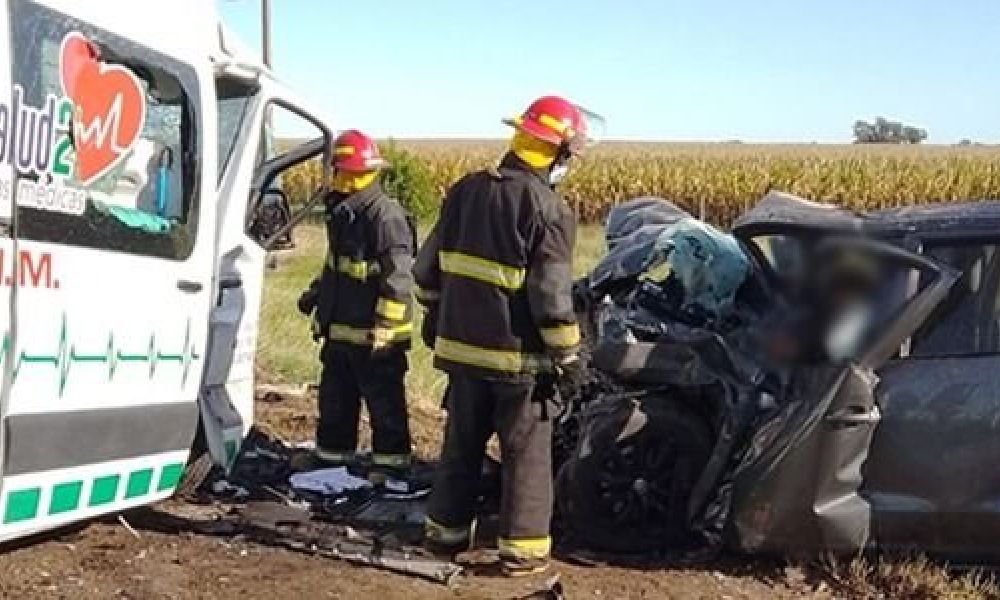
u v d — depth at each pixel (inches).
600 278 263.6
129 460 205.5
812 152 1868.8
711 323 256.5
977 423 230.7
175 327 212.5
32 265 179.8
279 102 261.3
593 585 222.8
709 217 1531.7
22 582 194.9
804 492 227.5
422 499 270.2
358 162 278.4
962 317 237.8
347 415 293.3
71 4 187.3
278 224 281.3
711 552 242.7
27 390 180.1
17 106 175.8
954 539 232.8
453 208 229.8
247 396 258.8
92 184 191.8
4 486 178.7
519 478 223.8
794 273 247.4
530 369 221.9
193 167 216.4
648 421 240.5
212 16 230.5
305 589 205.2
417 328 512.4
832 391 225.6
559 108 222.7
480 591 215.0
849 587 228.8
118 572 204.4
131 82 200.2
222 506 253.3
